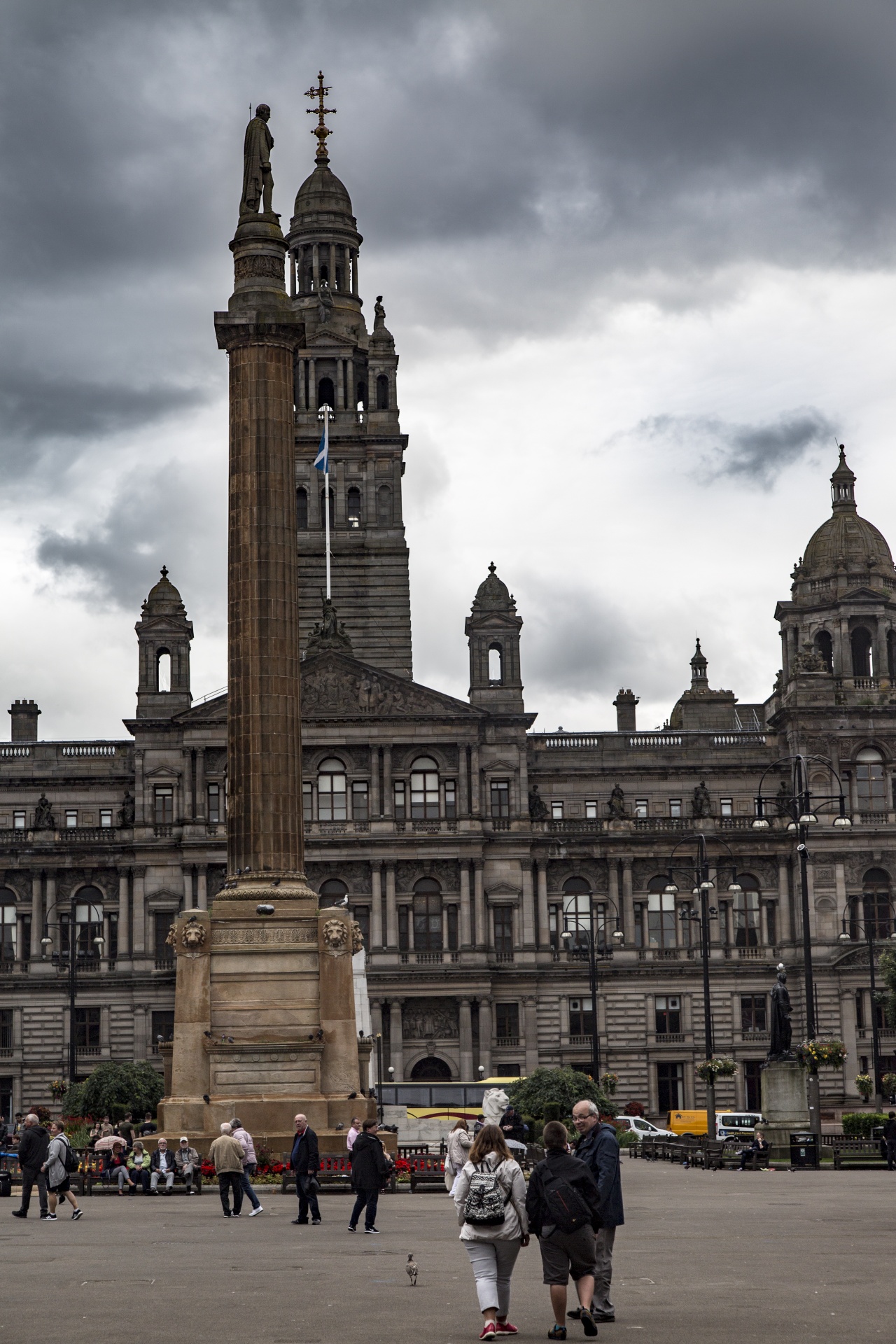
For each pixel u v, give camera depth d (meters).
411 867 162.50
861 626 172.38
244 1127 77.69
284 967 79.94
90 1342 29.52
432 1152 97.00
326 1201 66.94
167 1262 42.50
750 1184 73.56
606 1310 32.03
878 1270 38.38
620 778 172.50
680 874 166.38
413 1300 35.19
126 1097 123.69
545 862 165.38
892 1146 86.12
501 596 170.75
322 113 195.38
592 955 139.12
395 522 182.38
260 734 80.12
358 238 191.00
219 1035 79.31
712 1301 33.84
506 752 165.88
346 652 165.25
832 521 176.38
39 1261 42.72
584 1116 33.59
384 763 163.25
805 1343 28.45
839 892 163.75
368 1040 93.38
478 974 159.88
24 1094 160.50
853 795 166.38
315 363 185.38
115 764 172.00
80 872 165.00
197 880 162.62
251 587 80.62
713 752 172.50
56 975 161.88
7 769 171.88
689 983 163.38
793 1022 162.12
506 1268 30.98
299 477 182.12
